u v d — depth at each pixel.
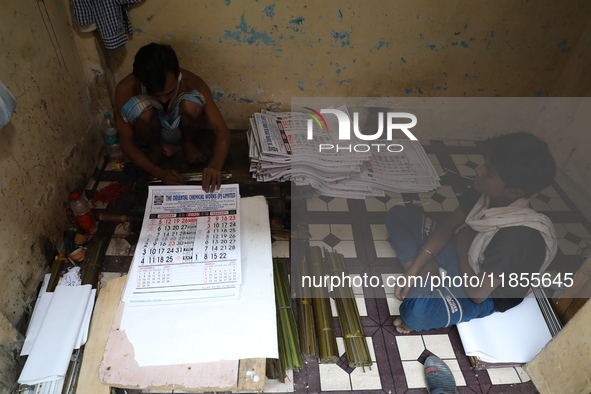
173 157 2.38
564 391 1.50
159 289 1.62
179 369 1.43
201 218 1.87
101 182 2.37
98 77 2.31
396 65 2.49
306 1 2.20
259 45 2.36
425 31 2.35
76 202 1.97
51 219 1.97
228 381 1.41
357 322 1.77
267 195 2.19
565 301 1.73
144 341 1.49
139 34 2.28
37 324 1.68
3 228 1.61
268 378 1.61
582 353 1.41
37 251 1.85
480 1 2.25
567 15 2.29
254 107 2.64
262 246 1.79
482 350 1.66
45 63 1.91
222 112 2.64
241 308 1.58
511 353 1.66
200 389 1.41
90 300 1.75
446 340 1.76
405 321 1.72
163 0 2.16
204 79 2.49
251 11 2.22
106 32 2.09
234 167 2.34
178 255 1.71
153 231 1.80
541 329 1.72
